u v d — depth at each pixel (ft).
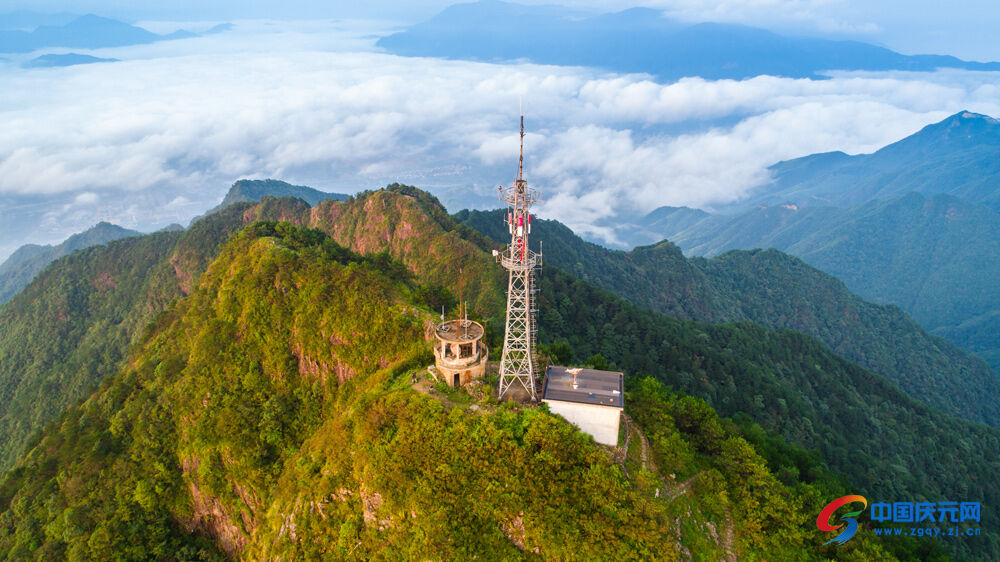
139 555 248.52
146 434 281.95
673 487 175.42
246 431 263.08
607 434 180.96
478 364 204.85
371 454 176.65
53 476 289.12
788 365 524.52
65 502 265.95
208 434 268.62
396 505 163.63
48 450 312.71
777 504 169.78
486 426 172.35
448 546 152.05
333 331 274.77
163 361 323.16
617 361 440.86
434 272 533.96
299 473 201.16
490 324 320.09
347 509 177.99
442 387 202.28
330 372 274.36
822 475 219.20
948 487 411.13
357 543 170.30
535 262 188.75
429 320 261.24
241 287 308.60
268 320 294.46
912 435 460.14
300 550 180.75
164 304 644.69
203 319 320.70
